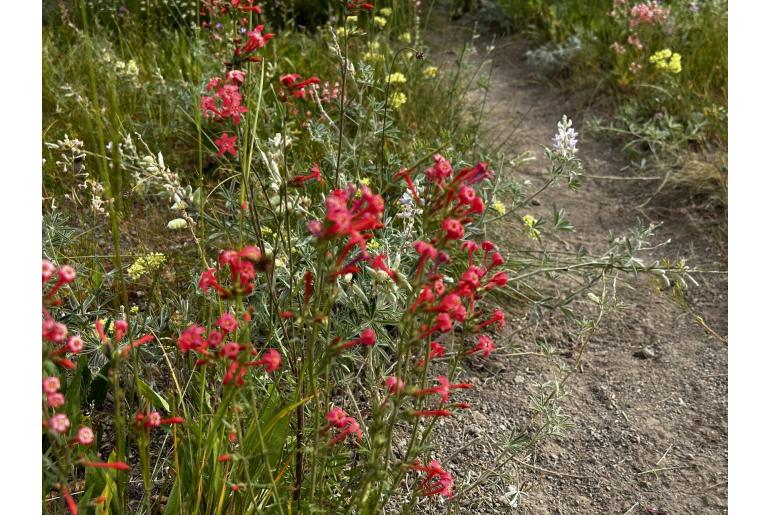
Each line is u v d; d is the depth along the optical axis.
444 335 3.34
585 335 3.46
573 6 6.68
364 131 3.94
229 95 2.01
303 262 2.89
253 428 2.04
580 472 2.80
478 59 6.52
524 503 2.63
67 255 3.27
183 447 2.15
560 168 3.33
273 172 2.08
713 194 4.30
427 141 4.14
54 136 4.10
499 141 5.03
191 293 2.81
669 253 4.07
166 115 4.42
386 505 2.47
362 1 2.57
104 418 2.58
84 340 2.51
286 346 2.53
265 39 2.06
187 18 5.82
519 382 3.16
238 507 2.05
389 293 2.26
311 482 1.90
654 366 3.32
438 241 1.64
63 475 1.58
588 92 5.69
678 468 2.83
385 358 2.72
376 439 1.70
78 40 5.02
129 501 2.36
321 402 2.38
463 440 2.84
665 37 5.89
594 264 3.19
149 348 2.60
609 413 3.07
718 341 3.44
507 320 3.49
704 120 4.88
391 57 5.18
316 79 2.17
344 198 1.57
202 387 2.04
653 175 4.68
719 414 3.05
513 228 4.11
